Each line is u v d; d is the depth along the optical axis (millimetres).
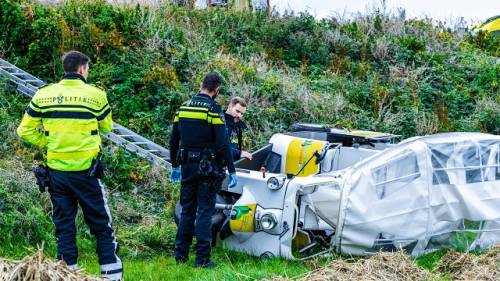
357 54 16109
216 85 6785
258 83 13070
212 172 6625
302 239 7527
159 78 11930
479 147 7574
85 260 6867
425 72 15406
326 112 12727
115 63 12281
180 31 13773
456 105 14375
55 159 5668
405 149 7219
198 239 6711
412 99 14039
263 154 8547
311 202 7320
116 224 8125
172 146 6926
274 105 12594
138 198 9102
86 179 5688
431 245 7383
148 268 6527
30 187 7715
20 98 10734
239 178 7250
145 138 10797
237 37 15609
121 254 7227
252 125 11961
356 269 6031
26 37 11922
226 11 16859
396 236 7113
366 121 12820
